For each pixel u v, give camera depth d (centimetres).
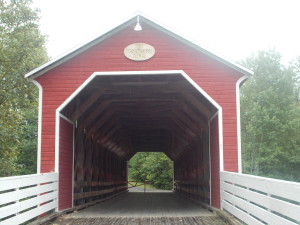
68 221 765
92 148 1276
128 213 923
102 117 1238
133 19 881
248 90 2994
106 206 1160
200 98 1083
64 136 923
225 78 884
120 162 2212
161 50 893
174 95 1155
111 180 1756
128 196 1909
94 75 885
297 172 2750
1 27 1427
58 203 853
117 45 897
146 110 1335
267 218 473
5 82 1334
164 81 1052
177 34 874
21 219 598
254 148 2741
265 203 484
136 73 885
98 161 1424
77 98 1039
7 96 1330
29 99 1552
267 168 2745
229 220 688
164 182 4122
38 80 890
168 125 1686
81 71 890
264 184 489
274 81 2973
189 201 1450
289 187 393
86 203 1135
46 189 755
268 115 2714
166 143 2236
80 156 1075
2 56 1300
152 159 4281
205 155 1122
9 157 1261
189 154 1680
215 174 945
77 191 1052
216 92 881
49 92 885
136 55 890
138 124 1656
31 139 2467
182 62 889
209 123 1052
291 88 2945
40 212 712
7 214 534
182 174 2019
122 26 888
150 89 1045
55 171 851
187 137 1515
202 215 862
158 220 783
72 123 1001
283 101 2816
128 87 1048
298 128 2711
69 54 883
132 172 4934
